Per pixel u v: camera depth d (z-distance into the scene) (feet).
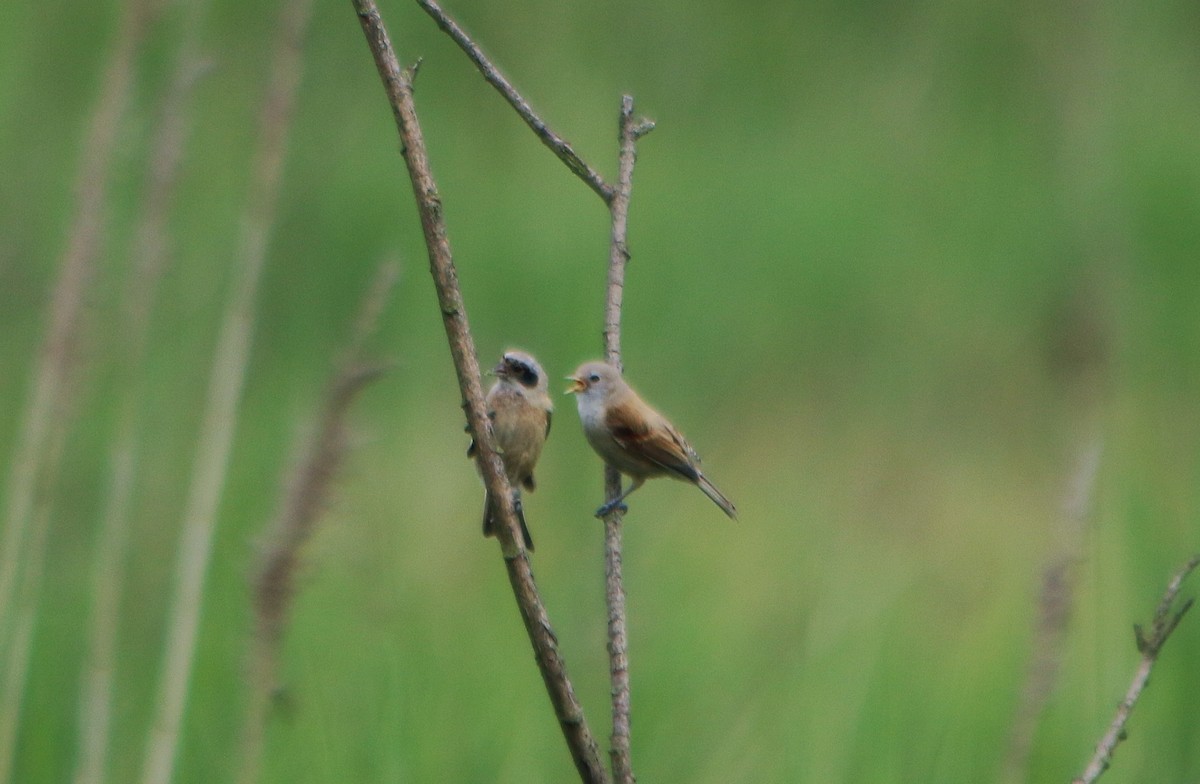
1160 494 32.99
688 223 60.08
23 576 26.07
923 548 45.73
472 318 51.06
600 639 29.68
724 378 54.60
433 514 36.91
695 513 37.93
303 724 26.07
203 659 26.61
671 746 28.63
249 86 51.93
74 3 49.55
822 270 62.59
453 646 28.68
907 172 73.05
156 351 32.50
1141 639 16.43
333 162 55.21
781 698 29.32
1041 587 21.53
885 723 28.94
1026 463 55.21
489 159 63.21
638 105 71.92
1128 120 77.30
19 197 44.11
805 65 79.41
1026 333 61.93
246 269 27.55
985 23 82.74
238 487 29.12
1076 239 66.39
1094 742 27.40
